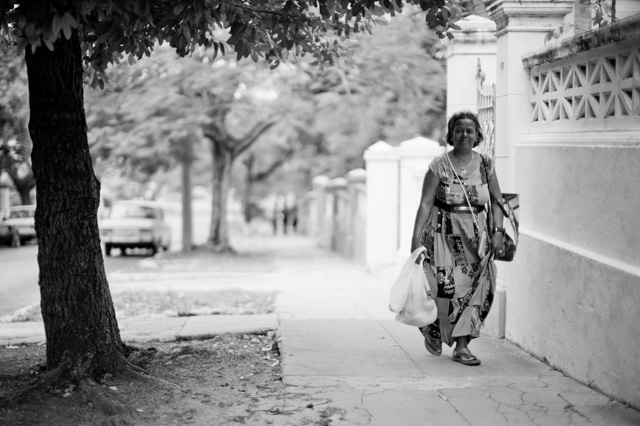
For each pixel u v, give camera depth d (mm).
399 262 14156
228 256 23859
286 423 5359
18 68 13492
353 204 23453
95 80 7859
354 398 5887
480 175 6844
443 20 6430
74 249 6043
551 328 6879
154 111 19031
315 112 22688
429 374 6605
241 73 17797
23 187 30578
